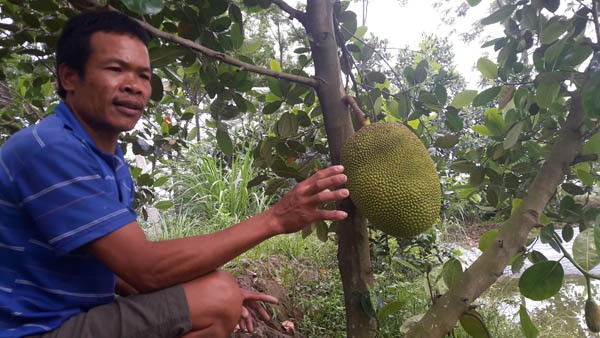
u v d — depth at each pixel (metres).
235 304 1.55
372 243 3.23
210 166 6.20
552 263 1.73
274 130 2.53
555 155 1.71
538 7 1.89
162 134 3.16
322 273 4.14
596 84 1.47
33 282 1.42
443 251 4.01
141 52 1.45
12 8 2.29
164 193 6.09
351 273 1.82
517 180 2.38
